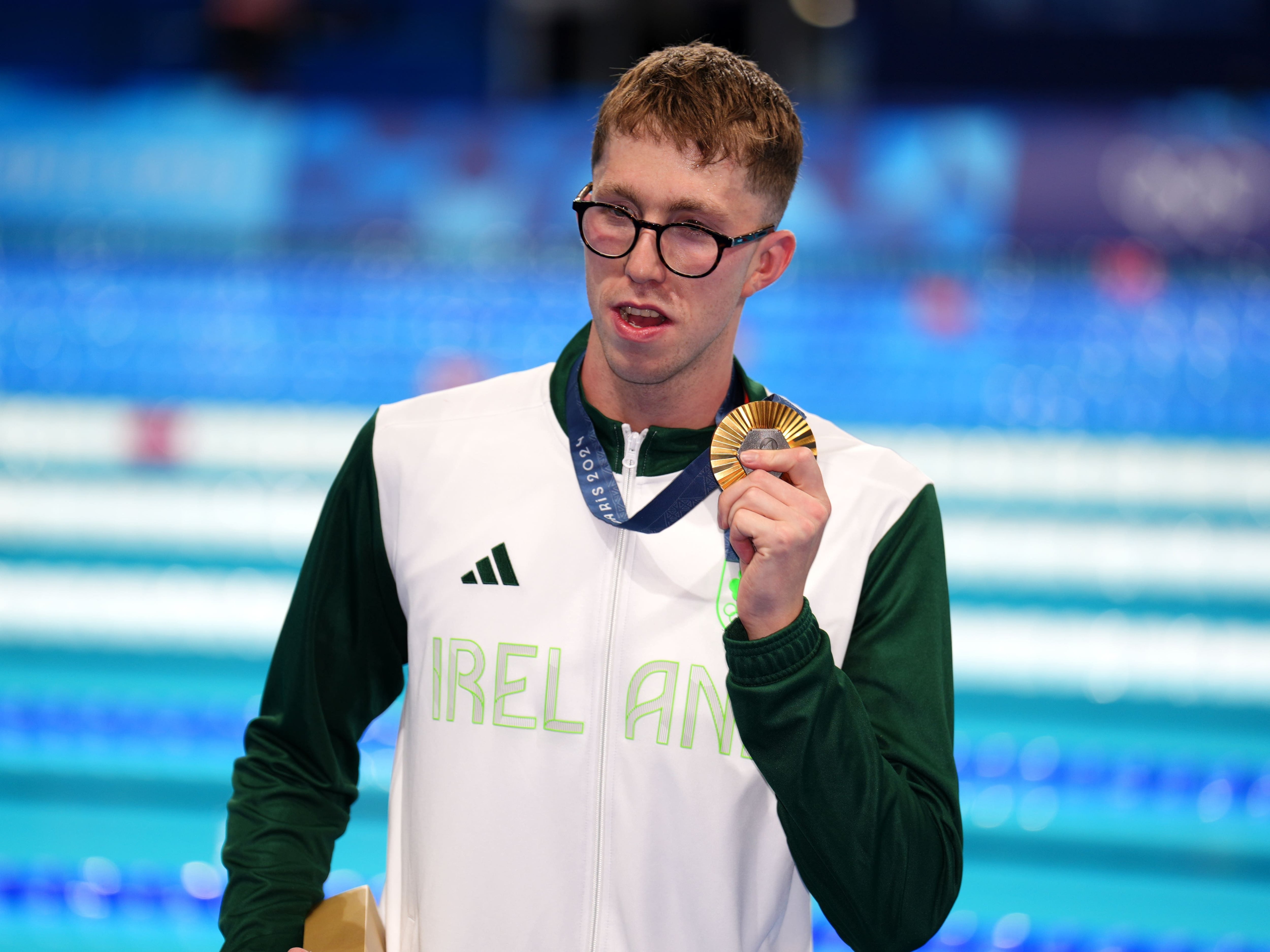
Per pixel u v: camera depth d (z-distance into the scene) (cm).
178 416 1752
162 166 1778
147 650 1419
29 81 2266
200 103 1783
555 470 428
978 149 1719
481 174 1792
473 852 402
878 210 1733
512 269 1828
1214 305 1731
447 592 419
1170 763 1256
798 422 378
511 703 408
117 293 1839
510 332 1836
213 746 1298
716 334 392
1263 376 1728
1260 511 1625
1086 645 1434
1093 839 1184
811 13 2234
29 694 1327
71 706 1311
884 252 1797
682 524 423
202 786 1230
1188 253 1725
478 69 2297
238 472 1692
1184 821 1215
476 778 406
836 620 412
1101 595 1512
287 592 1515
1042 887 1112
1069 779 1260
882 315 1823
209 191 1778
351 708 445
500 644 412
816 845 366
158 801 1201
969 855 1158
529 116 1794
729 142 370
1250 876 1133
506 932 400
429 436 440
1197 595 1512
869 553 423
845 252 1806
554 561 418
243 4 2092
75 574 1527
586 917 400
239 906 404
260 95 2127
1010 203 1727
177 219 1780
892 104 2247
